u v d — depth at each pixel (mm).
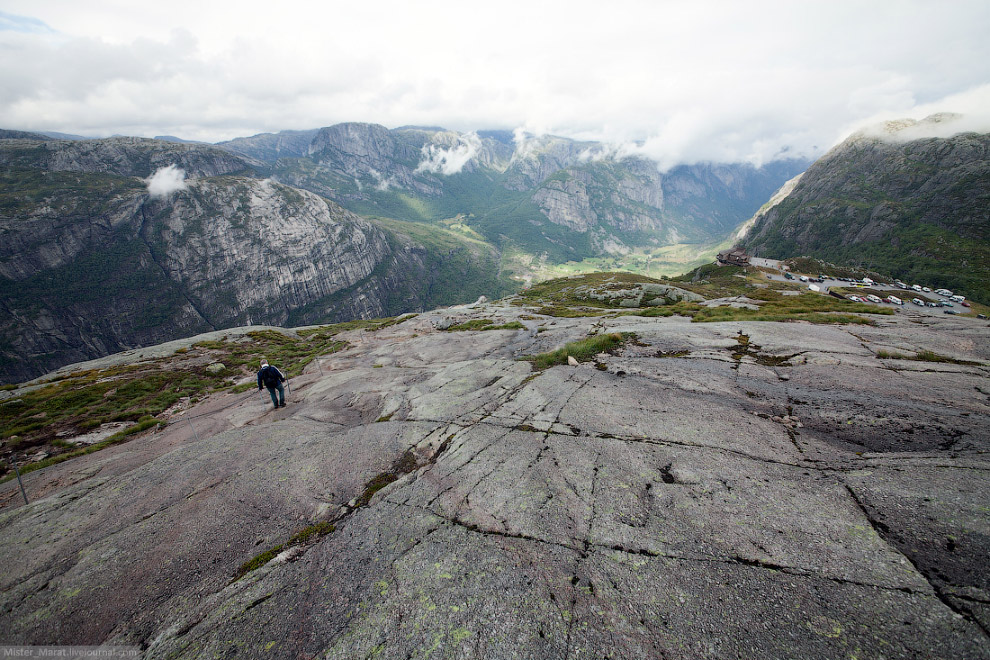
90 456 18734
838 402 11820
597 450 10570
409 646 5816
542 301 78625
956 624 5164
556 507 8422
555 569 6867
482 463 10539
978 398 11211
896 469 8320
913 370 13750
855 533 6863
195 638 6371
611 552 7125
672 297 71312
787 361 15766
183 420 23188
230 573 7820
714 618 5734
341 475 10930
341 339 49000
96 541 9180
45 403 29609
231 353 44656
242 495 10438
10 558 8844
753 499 8031
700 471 9164
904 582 5875
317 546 8227
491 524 8164
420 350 30484
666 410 12586
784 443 10086
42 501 11461
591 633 5727
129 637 6633
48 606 7426
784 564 6484
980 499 7047
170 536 9070
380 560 7555
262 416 19719
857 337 18094
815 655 5094
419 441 12469
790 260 176625
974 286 197625
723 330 20688
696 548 6996
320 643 6027
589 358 19141
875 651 5039
